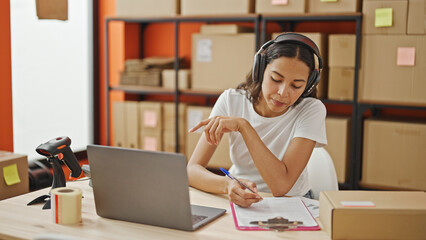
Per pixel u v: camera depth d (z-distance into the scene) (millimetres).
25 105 3293
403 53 2771
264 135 1844
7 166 2000
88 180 1826
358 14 2844
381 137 2879
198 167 1745
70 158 1607
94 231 1284
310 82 1669
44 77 3443
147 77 3572
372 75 2869
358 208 1229
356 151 2951
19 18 3211
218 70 3301
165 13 3428
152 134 3596
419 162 2791
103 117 4004
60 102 3604
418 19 2717
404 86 2795
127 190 1336
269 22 3545
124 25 3842
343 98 2965
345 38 2912
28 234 1257
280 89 1580
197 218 1368
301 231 1283
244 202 1462
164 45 3988
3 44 2568
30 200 1555
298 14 2986
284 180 1621
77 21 3727
